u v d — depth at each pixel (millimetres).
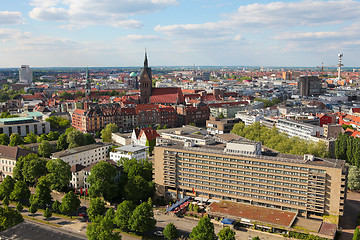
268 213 189875
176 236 167250
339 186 178375
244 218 184000
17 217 174750
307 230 171750
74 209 196750
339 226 188125
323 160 195000
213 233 160875
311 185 184125
